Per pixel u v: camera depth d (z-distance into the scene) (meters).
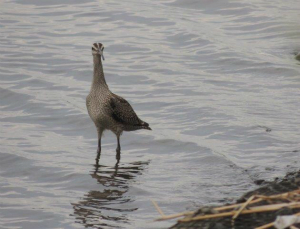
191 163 15.66
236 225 9.84
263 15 27.00
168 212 13.23
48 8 28.53
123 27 26.36
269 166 15.05
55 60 23.25
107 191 14.40
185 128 17.84
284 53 23.45
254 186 14.10
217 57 23.11
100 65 16.34
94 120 16.50
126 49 24.19
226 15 27.38
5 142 17.14
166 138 17.08
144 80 21.50
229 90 20.44
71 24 26.78
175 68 22.41
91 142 17.41
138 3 28.83
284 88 20.45
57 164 15.87
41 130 18.11
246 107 18.91
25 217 13.39
